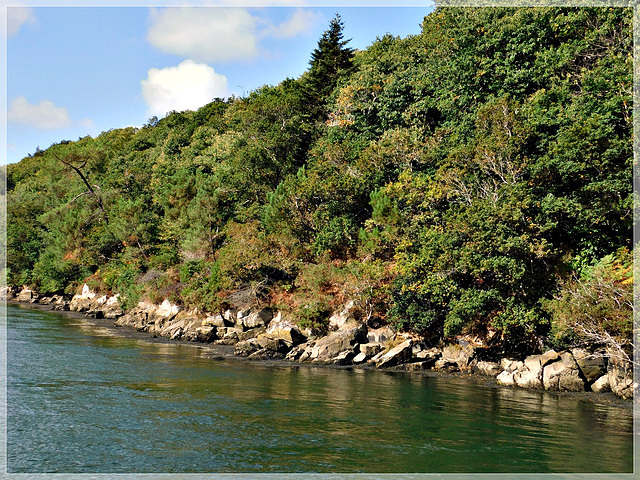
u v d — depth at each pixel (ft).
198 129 312.29
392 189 127.95
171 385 77.51
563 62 114.21
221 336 133.49
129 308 179.52
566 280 93.61
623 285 82.17
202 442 51.55
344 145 152.87
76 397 67.36
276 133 186.19
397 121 158.30
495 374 95.30
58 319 172.24
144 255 210.18
